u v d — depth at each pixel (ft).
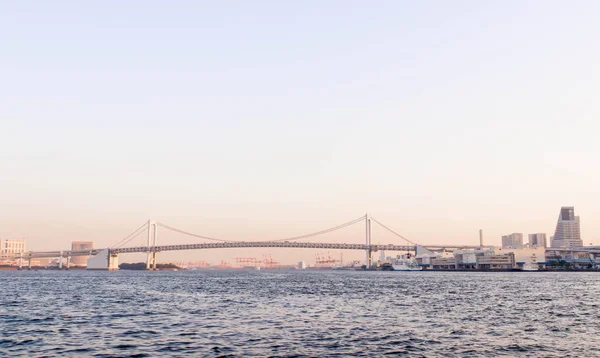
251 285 512.63
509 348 144.97
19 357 133.18
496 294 364.99
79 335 165.58
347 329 178.40
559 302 293.23
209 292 385.29
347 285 513.04
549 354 137.49
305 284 539.29
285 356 134.00
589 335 168.35
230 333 169.17
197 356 134.21
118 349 142.92
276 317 213.05
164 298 319.88
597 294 366.02
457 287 470.39
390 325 188.96
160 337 161.58
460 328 181.98
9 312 232.94
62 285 501.15
